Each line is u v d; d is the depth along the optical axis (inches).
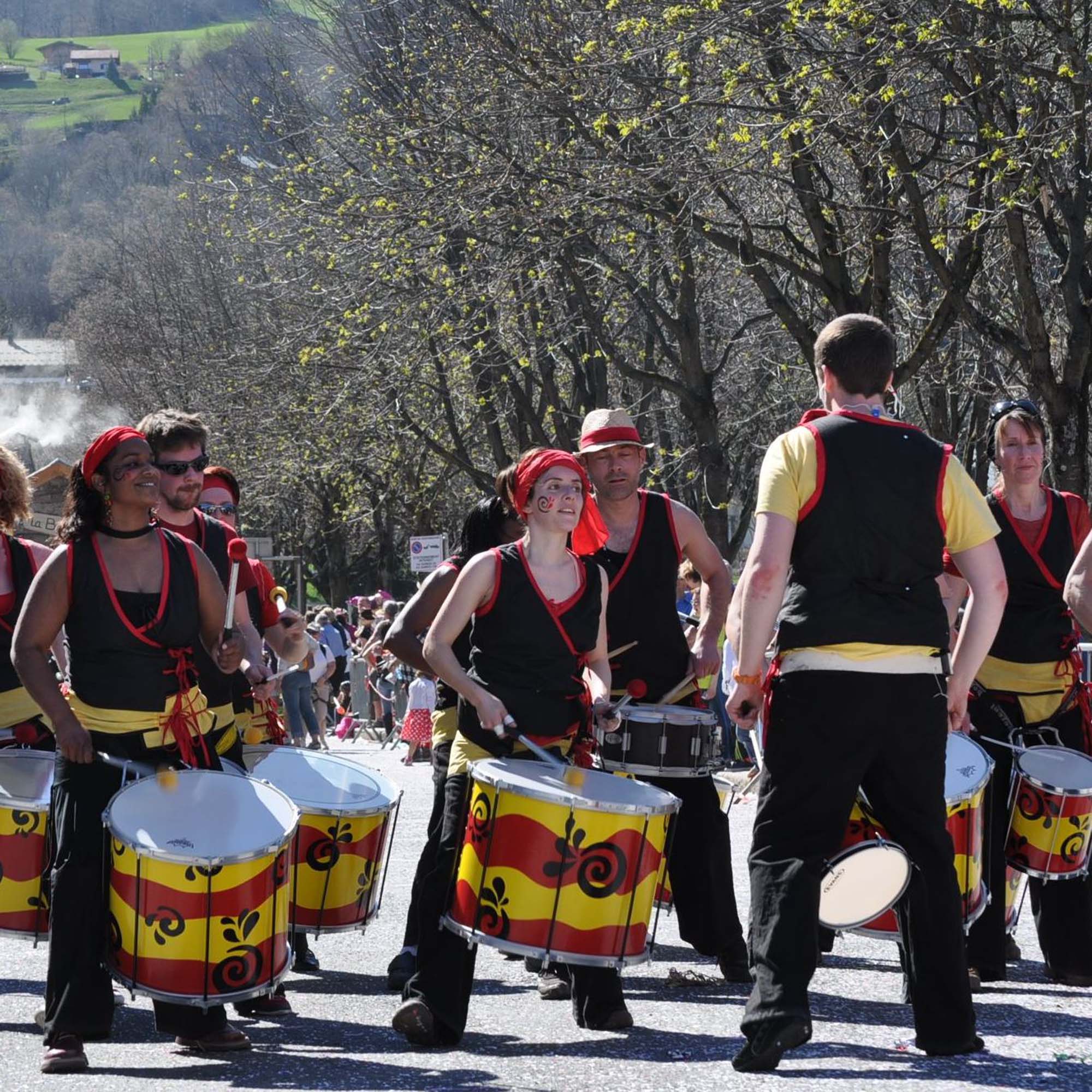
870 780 366.3
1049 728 486.6
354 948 563.8
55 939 378.6
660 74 1449.3
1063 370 1337.4
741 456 2743.6
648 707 485.4
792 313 1481.3
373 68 2000.5
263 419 2551.7
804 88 1262.3
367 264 1809.8
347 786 480.7
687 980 488.4
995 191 1317.7
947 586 497.0
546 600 405.1
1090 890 476.7
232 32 6811.0
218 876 368.5
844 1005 446.0
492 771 379.2
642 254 1780.3
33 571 469.1
